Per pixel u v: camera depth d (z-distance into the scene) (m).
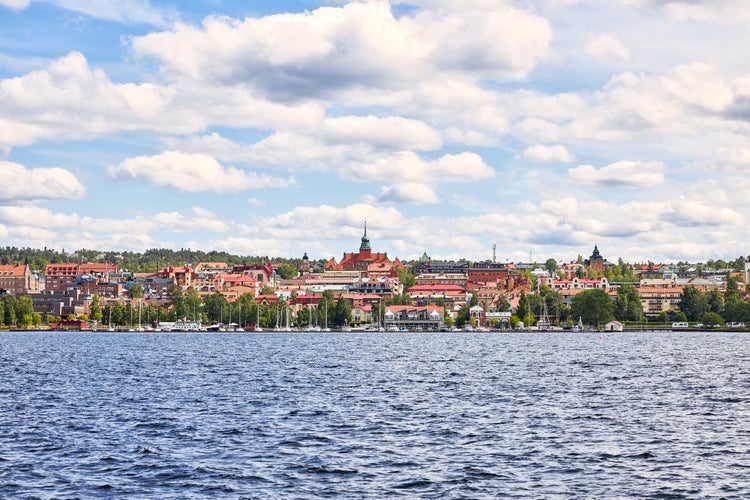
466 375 148.88
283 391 119.31
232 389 122.38
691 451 72.12
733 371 159.12
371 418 90.12
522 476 63.00
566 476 63.06
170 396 112.19
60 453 70.38
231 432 80.56
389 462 67.38
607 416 92.38
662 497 57.69
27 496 57.41
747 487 60.16
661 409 98.88
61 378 142.25
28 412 95.06
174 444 74.44
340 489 59.28
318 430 81.88
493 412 95.44
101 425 84.88
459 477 62.59
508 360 195.88
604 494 58.31
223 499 56.94
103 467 65.44
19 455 69.56
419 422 87.38
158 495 57.84
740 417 92.19
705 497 57.69
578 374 151.50
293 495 57.84
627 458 69.19
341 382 134.00
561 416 92.25
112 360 197.00
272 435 79.00
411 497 57.47
